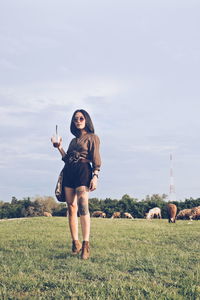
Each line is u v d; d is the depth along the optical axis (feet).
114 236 28.27
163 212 99.09
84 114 20.44
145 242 24.45
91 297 11.83
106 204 114.42
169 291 12.60
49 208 134.31
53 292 12.53
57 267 16.34
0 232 33.30
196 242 23.88
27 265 16.69
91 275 14.64
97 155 19.77
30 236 28.60
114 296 12.01
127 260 17.56
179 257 18.40
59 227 39.19
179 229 35.04
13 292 12.73
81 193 19.10
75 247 19.79
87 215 18.81
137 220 58.44
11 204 137.28
